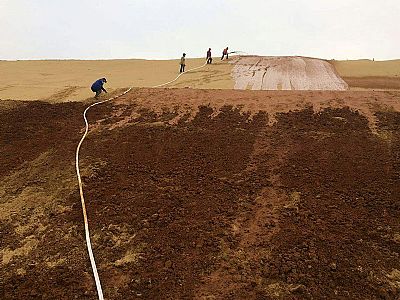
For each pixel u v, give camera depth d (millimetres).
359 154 9742
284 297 5695
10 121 12867
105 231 7469
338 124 11305
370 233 7051
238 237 7133
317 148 10156
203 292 5875
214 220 7645
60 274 6445
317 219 7523
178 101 13703
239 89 15078
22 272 6547
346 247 6699
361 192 8320
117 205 8305
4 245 7277
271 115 12172
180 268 6395
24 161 10438
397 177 8742
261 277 6137
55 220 7922
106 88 16125
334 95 13281
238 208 8039
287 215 7695
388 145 10062
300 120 11711
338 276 6027
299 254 6570
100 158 10344
